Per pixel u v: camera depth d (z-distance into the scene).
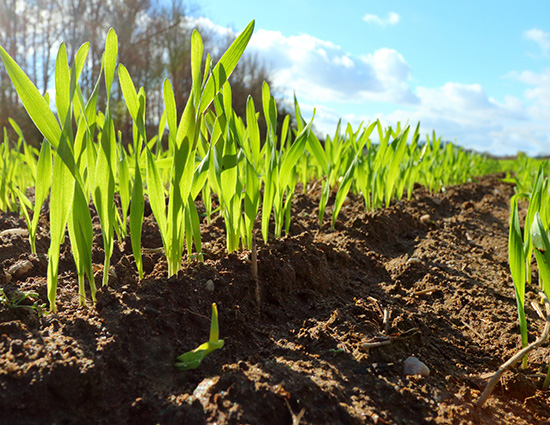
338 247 0.43
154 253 0.33
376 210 0.57
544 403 0.23
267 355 0.23
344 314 0.28
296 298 0.30
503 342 0.29
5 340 0.19
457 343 0.29
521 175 1.48
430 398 0.21
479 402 0.22
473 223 0.64
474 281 0.40
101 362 0.18
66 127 0.20
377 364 0.23
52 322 0.21
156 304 0.23
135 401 0.18
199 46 0.23
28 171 0.74
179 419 0.17
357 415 0.19
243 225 0.34
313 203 0.61
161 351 0.21
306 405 0.18
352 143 0.59
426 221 0.60
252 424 0.17
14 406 0.16
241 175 0.35
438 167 0.88
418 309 0.33
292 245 0.35
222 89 0.27
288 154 0.35
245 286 0.27
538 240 0.22
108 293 0.24
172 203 0.25
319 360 0.22
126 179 0.28
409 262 0.41
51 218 0.21
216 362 0.21
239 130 0.34
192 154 0.25
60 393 0.17
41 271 0.28
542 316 0.33
